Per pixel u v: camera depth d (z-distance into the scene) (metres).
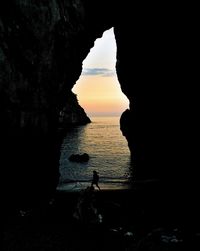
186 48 31.95
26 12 24.81
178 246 15.88
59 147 31.42
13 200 23.27
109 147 81.19
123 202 24.83
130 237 17.48
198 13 29.23
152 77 40.16
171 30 33.78
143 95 43.88
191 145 32.34
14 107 24.17
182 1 30.48
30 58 25.16
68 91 33.38
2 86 23.28
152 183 32.81
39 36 25.56
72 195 27.78
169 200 25.08
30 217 20.67
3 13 23.88
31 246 15.88
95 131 149.62
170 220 20.31
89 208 20.08
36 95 25.98
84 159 55.53
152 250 15.55
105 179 37.16
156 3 33.41
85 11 30.20
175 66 34.56
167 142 38.06
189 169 32.25
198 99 31.06
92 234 17.83
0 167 22.67
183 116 34.03
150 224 19.70
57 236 17.31
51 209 22.88
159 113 40.03
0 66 23.14
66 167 48.34
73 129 154.62
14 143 24.06
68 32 28.30
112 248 15.97
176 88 35.09
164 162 38.72
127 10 36.12
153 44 37.84
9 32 23.94
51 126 28.77
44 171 27.44
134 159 51.47
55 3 26.53
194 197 25.69
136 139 49.16
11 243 16.14
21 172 24.58
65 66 29.39
